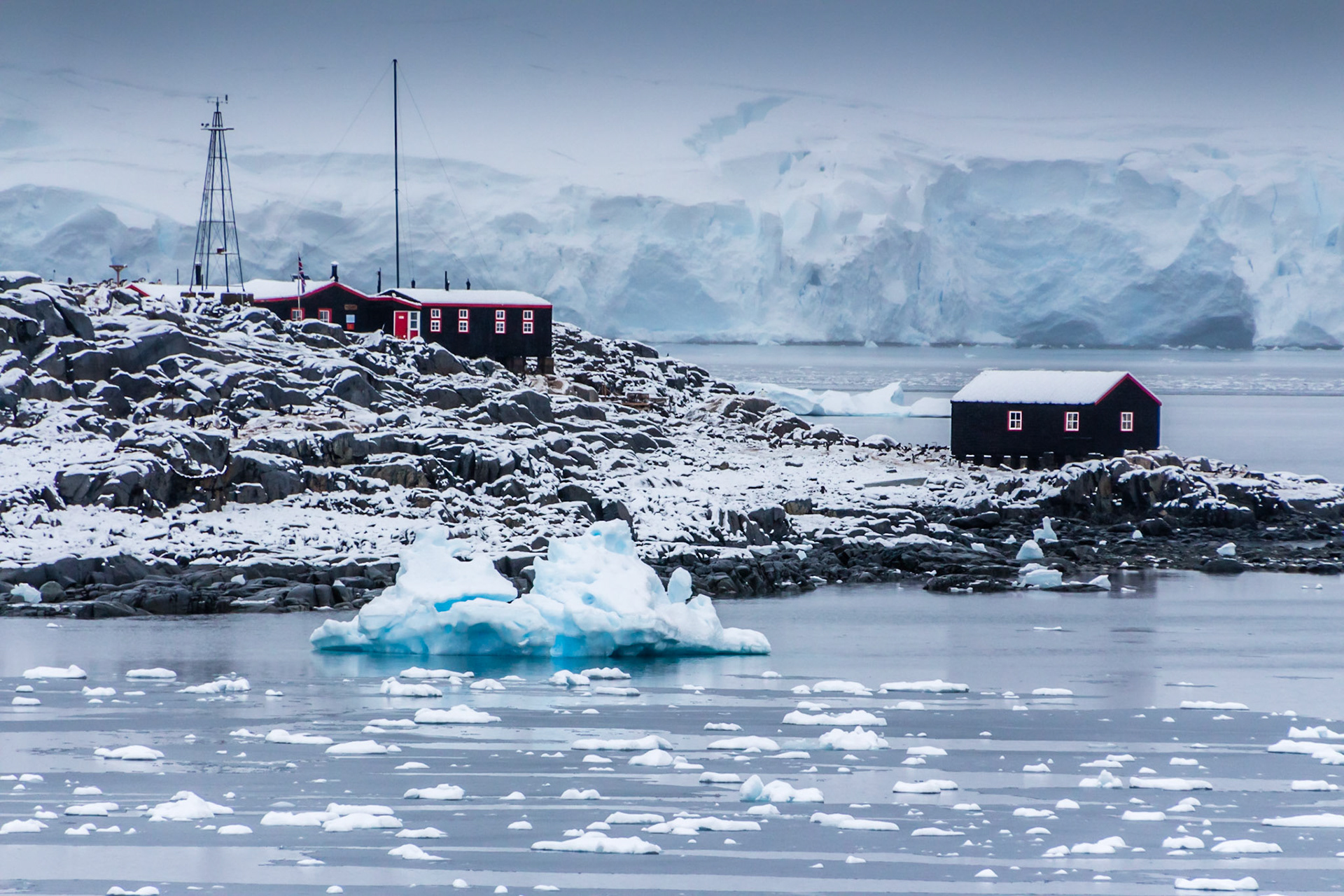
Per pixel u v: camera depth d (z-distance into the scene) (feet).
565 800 289.94
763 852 253.85
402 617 495.41
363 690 425.28
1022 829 272.31
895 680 461.78
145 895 222.48
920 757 337.72
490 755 334.03
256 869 239.30
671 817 278.87
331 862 244.01
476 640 497.46
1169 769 327.88
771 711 398.62
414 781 306.76
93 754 331.36
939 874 241.55
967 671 479.82
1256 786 311.06
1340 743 361.10
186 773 312.71
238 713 387.75
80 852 248.52
